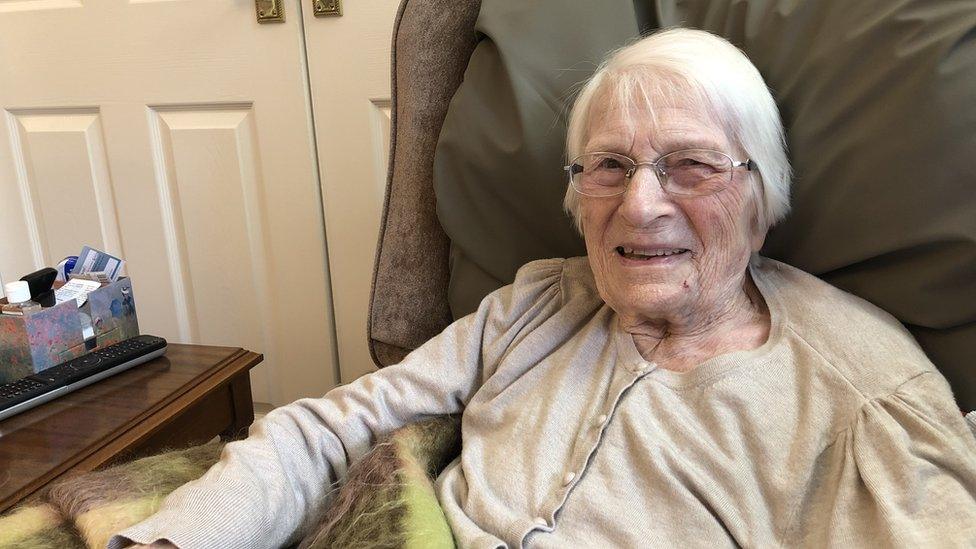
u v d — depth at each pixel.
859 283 0.78
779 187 0.77
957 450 0.61
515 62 0.93
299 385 1.61
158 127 1.52
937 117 0.69
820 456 0.66
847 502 0.61
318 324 1.55
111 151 1.55
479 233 0.98
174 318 1.64
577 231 0.93
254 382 1.64
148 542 0.60
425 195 1.03
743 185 0.74
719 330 0.78
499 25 0.95
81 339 1.09
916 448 0.62
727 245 0.74
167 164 1.54
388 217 1.06
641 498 0.69
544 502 0.71
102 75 1.50
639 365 0.77
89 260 1.17
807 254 0.81
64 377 1.00
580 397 0.78
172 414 0.97
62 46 1.50
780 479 0.65
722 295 0.77
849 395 0.66
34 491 0.78
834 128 0.77
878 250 0.74
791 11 0.82
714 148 0.72
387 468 0.72
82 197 1.61
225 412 1.13
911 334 0.75
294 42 1.37
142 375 1.08
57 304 1.05
